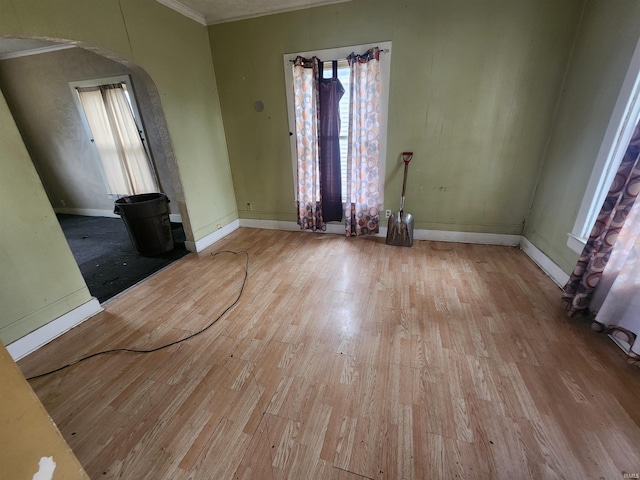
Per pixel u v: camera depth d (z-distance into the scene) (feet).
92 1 6.43
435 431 4.01
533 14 7.61
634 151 4.94
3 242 5.34
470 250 9.75
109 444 4.00
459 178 9.70
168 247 10.52
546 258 8.18
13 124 5.37
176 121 9.14
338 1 8.71
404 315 6.53
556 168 8.02
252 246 10.79
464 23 8.10
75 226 14.12
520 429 3.99
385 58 8.89
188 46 9.37
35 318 5.87
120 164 13.84
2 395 1.82
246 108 10.89
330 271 8.67
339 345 5.70
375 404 4.44
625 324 5.14
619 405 4.27
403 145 9.75
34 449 2.04
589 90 6.82
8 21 5.09
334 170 10.60
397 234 10.17
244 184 12.19
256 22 9.59
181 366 5.33
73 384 5.00
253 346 5.76
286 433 4.07
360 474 3.55
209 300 7.44
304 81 9.73
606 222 5.49
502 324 6.10
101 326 6.53
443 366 5.09
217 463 3.73
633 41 5.53
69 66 12.40
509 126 8.75
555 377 4.77
